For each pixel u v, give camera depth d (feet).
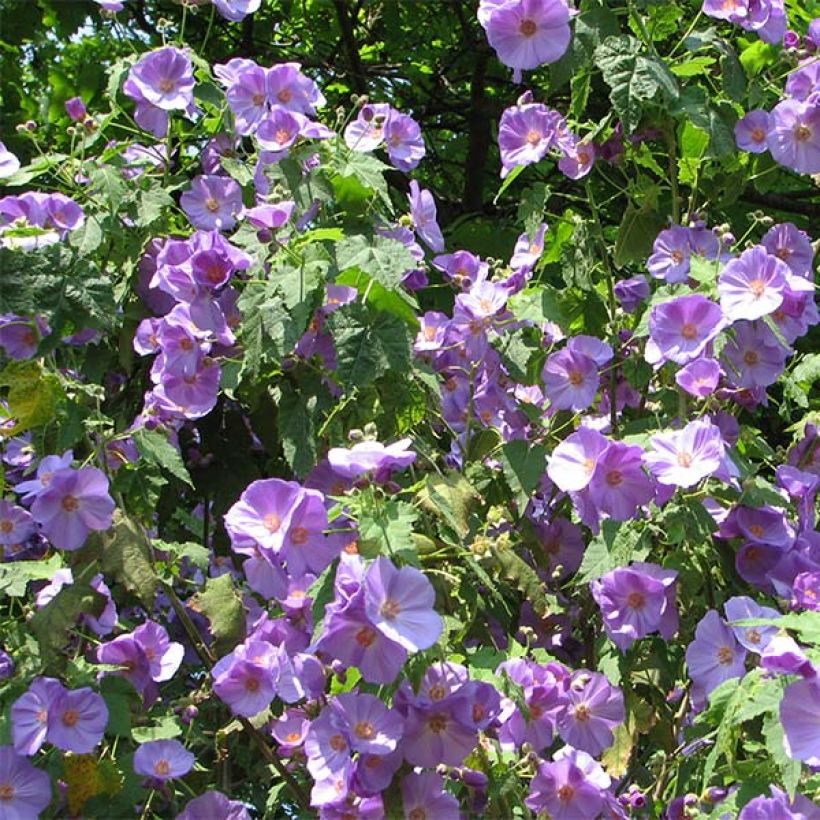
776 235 4.72
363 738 3.54
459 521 3.93
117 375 5.09
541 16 4.56
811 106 4.58
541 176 7.84
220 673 4.07
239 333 4.51
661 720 4.52
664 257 4.71
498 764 3.96
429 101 8.52
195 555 4.36
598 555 4.27
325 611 3.53
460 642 4.20
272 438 4.81
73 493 4.03
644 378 4.74
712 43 4.75
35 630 3.96
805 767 3.76
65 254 4.10
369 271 4.11
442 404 4.91
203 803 4.17
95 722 3.93
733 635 4.09
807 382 5.08
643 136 4.84
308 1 8.41
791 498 4.50
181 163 5.43
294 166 4.36
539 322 4.87
